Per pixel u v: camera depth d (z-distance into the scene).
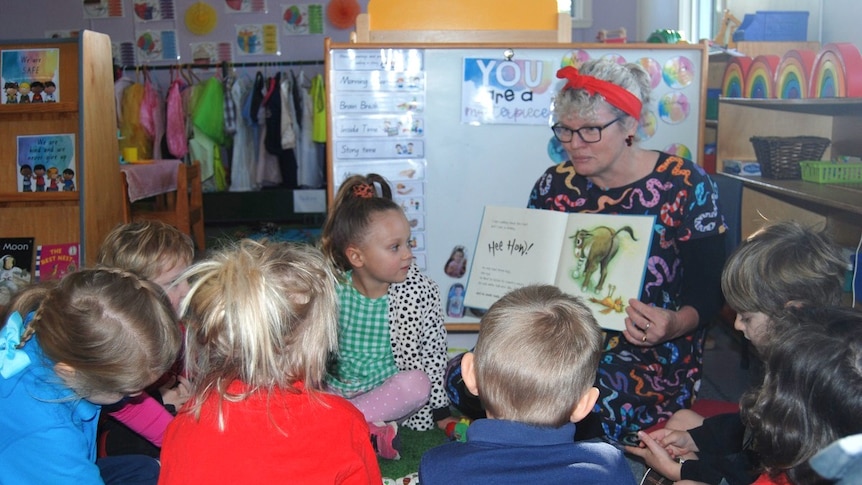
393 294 2.31
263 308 1.29
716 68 3.70
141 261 1.90
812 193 2.33
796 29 3.43
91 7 6.71
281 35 6.71
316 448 1.28
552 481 1.14
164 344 1.40
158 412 1.82
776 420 1.05
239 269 1.33
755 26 3.43
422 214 2.94
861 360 0.99
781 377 1.05
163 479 1.29
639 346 2.05
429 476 1.18
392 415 2.22
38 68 2.75
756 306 1.45
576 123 2.02
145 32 6.71
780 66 2.89
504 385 1.22
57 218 2.81
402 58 2.87
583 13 6.31
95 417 1.54
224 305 1.30
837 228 2.54
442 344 2.40
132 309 1.36
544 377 1.20
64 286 1.39
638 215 2.06
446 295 2.98
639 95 2.05
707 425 1.78
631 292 1.98
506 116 2.88
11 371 1.38
